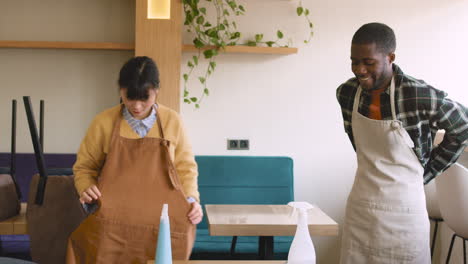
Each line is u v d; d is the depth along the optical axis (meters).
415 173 1.97
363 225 2.02
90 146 2.00
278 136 3.66
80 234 1.94
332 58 3.64
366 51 1.87
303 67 3.63
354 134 2.07
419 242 1.98
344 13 3.63
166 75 3.26
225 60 3.61
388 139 1.94
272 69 3.63
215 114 3.62
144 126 1.99
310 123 3.66
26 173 3.42
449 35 3.67
